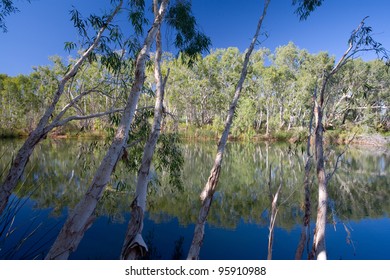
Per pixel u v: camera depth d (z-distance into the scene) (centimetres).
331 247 513
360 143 2392
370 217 657
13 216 286
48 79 2558
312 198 711
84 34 439
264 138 3055
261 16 402
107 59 466
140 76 273
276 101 3434
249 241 535
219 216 679
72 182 944
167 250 487
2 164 1130
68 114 1989
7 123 2877
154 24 297
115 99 522
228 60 3228
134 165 530
